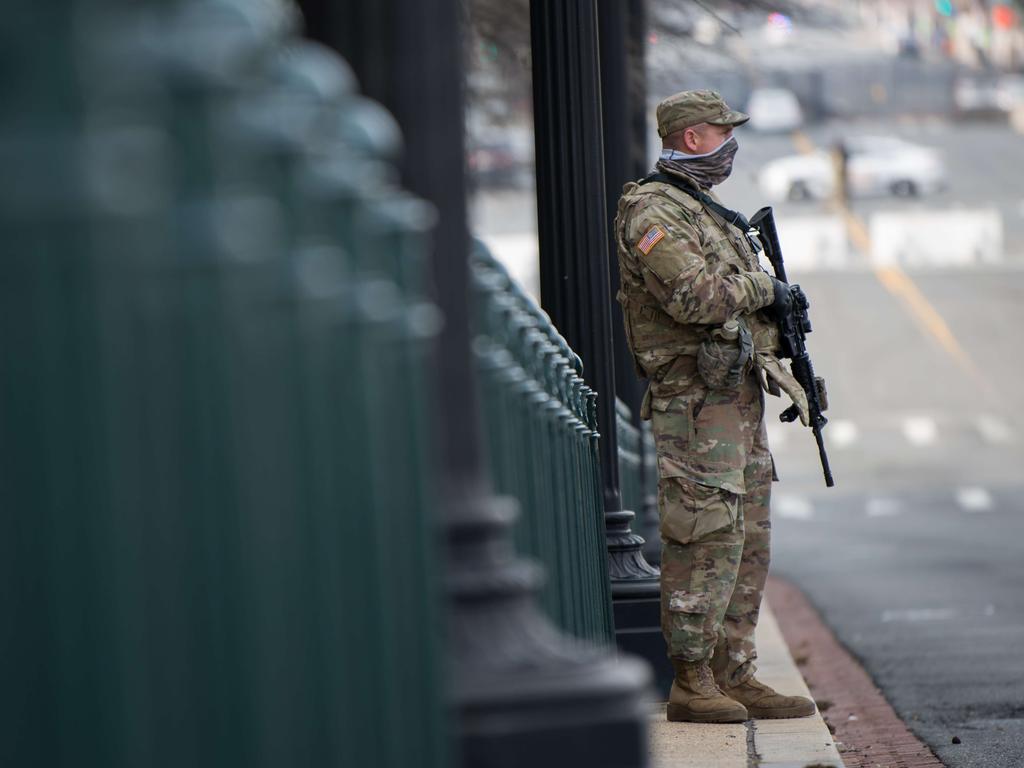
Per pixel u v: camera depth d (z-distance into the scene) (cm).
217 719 616
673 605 2119
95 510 543
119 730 558
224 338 596
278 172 671
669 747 1966
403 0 926
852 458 11038
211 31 584
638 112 4888
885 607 4409
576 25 2512
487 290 1145
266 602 634
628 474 3447
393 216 821
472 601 888
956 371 13662
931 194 19900
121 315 539
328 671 698
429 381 905
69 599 553
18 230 517
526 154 11156
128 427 547
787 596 4816
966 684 3012
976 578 5028
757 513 2200
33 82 514
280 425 663
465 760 856
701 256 2044
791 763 1828
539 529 1311
